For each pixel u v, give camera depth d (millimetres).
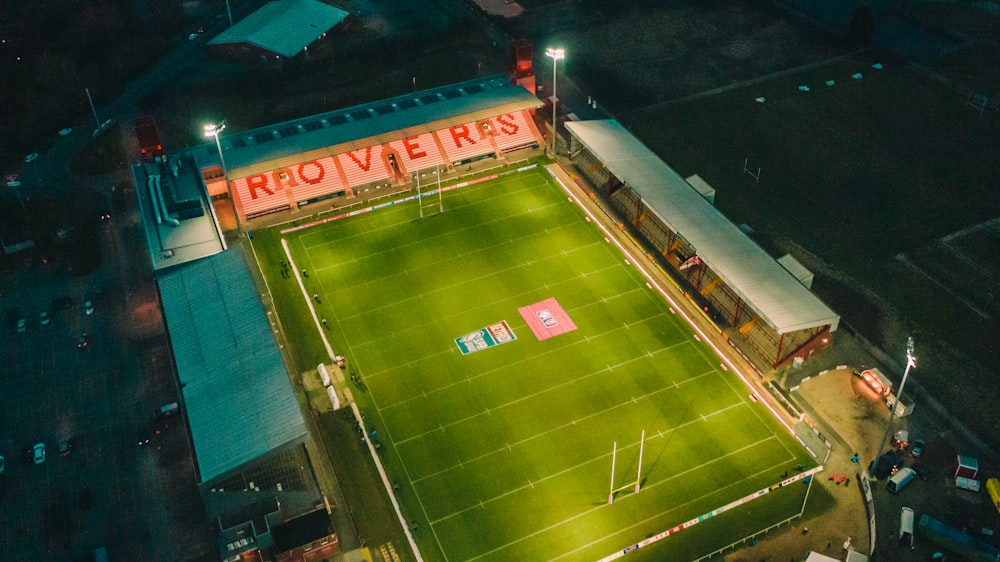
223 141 130125
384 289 108625
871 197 123938
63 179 133375
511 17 182750
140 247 118188
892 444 87125
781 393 93188
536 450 87062
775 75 156875
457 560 77062
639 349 99000
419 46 168250
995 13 175500
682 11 182000
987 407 91688
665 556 76875
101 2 184250
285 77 159875
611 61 163500
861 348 99188
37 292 110938
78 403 94688
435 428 89750
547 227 119062
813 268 110875
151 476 86500
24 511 83312
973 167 129625
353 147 126562
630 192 124062
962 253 112938
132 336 103500
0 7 179250
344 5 190125
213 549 79562
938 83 152500
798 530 79188
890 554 77188
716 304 105062
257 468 81062
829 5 176125
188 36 179750
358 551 78125
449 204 124188
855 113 144625
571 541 78312
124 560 78688
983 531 78562
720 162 132500
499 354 98625
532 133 137375
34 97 151250
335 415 91688
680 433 88562
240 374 87688
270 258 114750
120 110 152625
